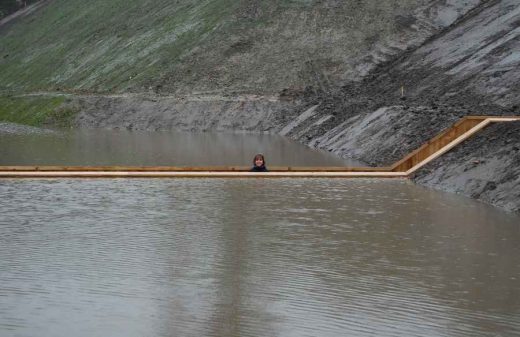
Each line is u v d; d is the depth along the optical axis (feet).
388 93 184.03
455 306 52.60
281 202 87.92
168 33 294.05
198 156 143.54
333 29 255.29
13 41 414.82
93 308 52.03
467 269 61.16
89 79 288.92
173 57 269.44
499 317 50.67
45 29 400.26
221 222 77.20
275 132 206.80
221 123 221.66
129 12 351.05
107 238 70.49
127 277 58.59
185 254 65.00
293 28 261.24
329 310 51.90
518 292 55.72
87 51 327.06
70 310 51.57
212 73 250.16
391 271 60.70
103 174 106.22
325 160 134.41
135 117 234.99
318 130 175.32
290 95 227.81
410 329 48.62
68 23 386.73
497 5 215.51
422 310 52.06
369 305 52.65
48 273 59.47
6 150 156.35
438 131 122.52
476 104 137.39
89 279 58.08
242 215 80.59
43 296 54.24
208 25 282.36
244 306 52.39
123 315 50.78
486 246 68.03
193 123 224.12
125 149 158.61
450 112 132.46
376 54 237.25
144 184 100.32
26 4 494.18
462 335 47.55
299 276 59.26
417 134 127.13
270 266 61.62
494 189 88.38
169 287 56.29
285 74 238.68
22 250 66.13
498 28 186.19
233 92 236.63
